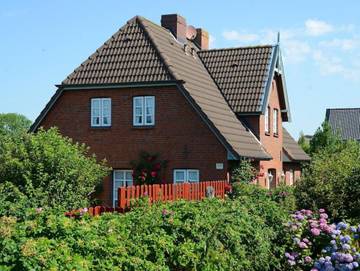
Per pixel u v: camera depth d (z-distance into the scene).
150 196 15.95
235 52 31.86
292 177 38.09
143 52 27.02
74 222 7.99
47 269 6.56
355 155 17.56
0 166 19.70
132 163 26.12
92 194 26.31
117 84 26.30
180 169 25.38
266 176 30.23
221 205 11.73
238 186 17.81
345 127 76.38
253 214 11.91
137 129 26.19
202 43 35.53
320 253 11.82
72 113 27.36
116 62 27.09
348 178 15.45
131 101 26.39
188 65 28.92
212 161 24.78
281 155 33.81
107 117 26.83
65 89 27.25
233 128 26.58
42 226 7.61
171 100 25.67
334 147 40.66
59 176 19.39
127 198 15.45
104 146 26.75
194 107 24.92
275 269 11.69
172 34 32.03
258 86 29.48
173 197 17.52
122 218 9.18
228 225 10.28
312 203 15.34
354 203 15.22
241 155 24.31
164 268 8.25
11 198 15.90
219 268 9.49
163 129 25.77
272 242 12.00
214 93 28.66
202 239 9.51
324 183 15.54
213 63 31.62
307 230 12.16
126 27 28.47
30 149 20.02
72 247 7.29
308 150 47.09
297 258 11.73
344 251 11.23
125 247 7.95
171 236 9.12
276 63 31.27
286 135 38.19
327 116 79.06
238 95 29.31
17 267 6.54
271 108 31.42
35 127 27.70
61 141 20.78
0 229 7.00
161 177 25.62
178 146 25.42
